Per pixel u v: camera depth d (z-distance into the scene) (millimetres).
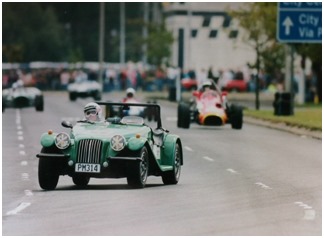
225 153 40719
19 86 80562
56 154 26688
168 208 22906
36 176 31344
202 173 32625
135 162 26703
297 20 57750
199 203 24016
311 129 53469
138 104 29094
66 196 25359
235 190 27312
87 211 22312
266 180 30328
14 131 53812
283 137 50375
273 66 80562
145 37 148125
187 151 41594
